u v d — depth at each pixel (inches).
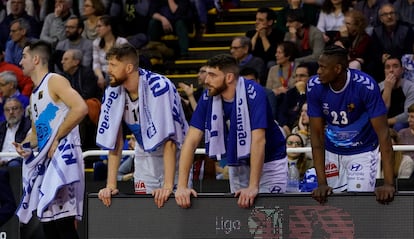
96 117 924.6
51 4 1117.1
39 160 622.5
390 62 888.3
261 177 595.5
